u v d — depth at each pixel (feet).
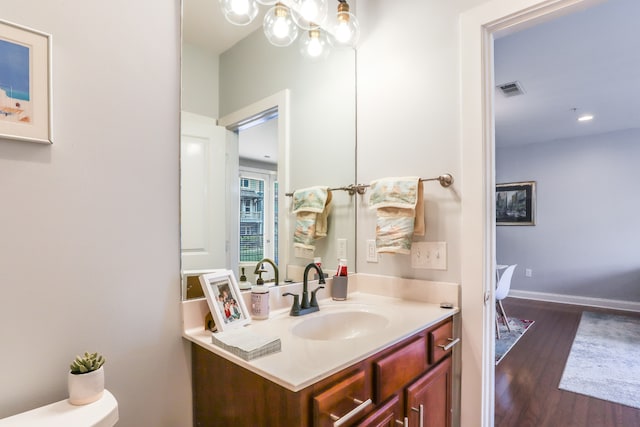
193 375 3.85
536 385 8.07
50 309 2.99
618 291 15.33
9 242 2.79
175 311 3.79
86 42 3.23
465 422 4.71
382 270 5.67
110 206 3.35
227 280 4.09
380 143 5.80
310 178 5.59
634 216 14.98
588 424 6.55
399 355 3.59
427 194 5.19
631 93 10.98
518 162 17.88
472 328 4.70
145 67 3.65
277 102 5.20
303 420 2.59
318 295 5.30
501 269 14.29
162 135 3.77
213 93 4.35
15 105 2.82
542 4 4.23
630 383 8.13
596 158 15.83
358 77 6.17
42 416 2.61
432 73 5.20
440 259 5.02
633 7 6.68
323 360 2.97
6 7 2.81
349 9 5.66
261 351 3.05
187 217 3.99
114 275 3.36
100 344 3.27
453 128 4.96
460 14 4.90
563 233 16.66
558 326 12.55
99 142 3.29
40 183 2.95
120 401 3.39
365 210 5.92
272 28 5.05
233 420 3.25
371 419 3.22
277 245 5.08
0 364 2.73
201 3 4.21
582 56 8.63
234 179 4.58
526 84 10.29
